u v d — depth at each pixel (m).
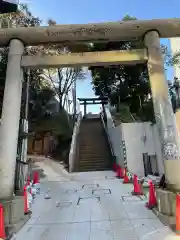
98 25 7.10
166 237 4.58
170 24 6.97
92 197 8.21
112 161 15.02
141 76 20.06
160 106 6.45
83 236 4.84
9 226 5.23
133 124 12.95
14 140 6.32
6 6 9.57
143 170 12.22
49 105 24.94
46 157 18.00
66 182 11.26
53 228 5.41
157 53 6.88
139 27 7.04
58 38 7.27
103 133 20.22
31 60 7.02
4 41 7.34
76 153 16.56
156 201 6.43
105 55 6.98
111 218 5.91
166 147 6.12
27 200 6.79
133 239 4.57
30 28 7.16
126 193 8.55
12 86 6.69
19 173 7.52
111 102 23.11
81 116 27.31
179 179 5.73
